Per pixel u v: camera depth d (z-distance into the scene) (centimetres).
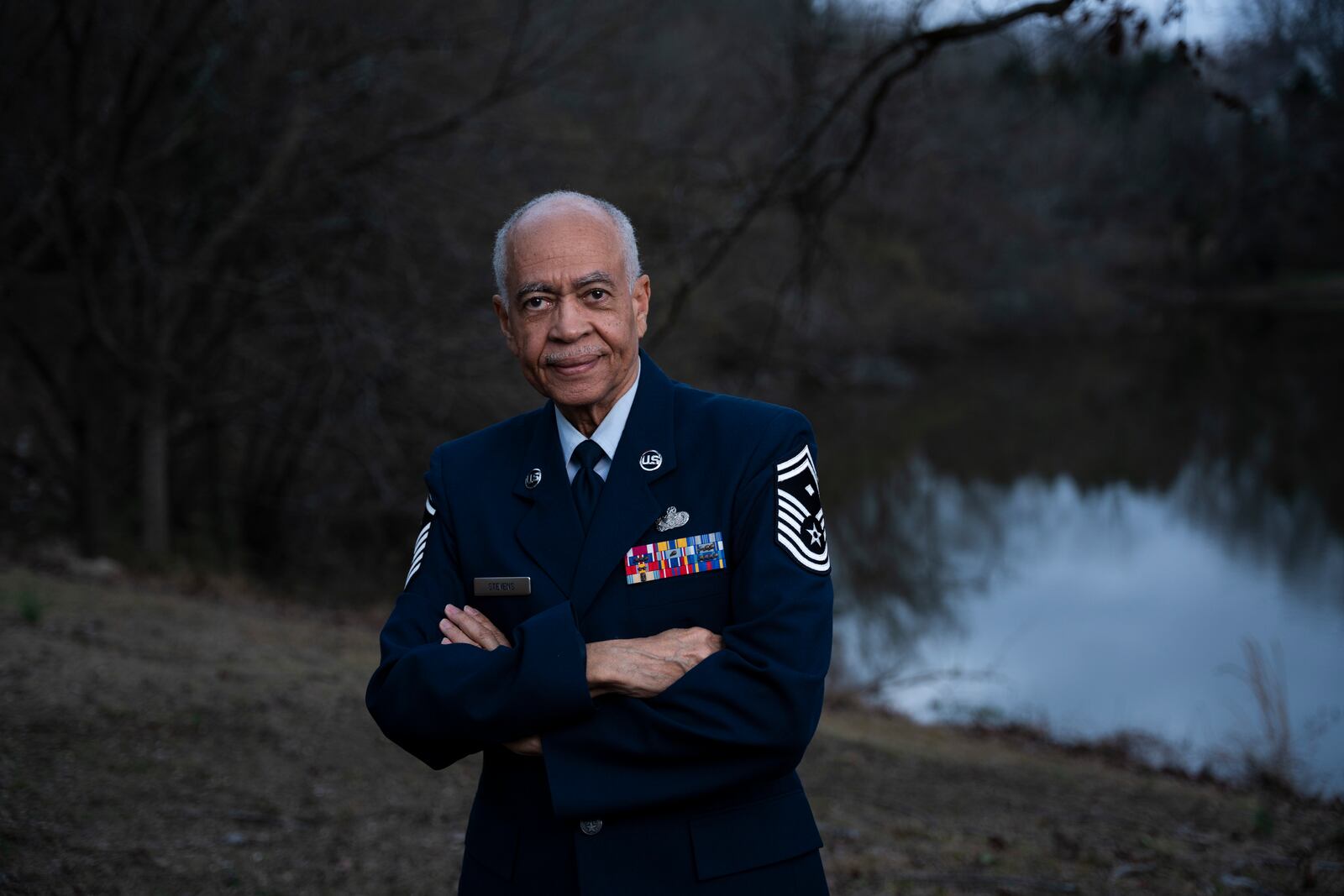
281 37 1020
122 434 1112
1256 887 381
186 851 341
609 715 163
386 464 1244
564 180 1174
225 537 1334
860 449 2231
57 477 1172
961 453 2159
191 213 1052
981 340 3481
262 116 1037
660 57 1259
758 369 622
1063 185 1983
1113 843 441
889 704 902
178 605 789
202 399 1164
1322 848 425
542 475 181
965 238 2741
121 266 1011
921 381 3044
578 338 172
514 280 175
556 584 175
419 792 431
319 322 1060
